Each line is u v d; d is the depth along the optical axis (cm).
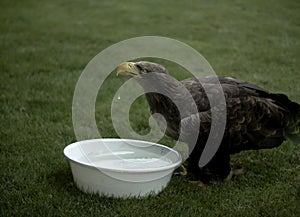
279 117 548
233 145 539
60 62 1105
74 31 1432
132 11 1745
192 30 1466
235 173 584
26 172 566
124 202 490
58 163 595
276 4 1884
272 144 548
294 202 503
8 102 827
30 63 1087
